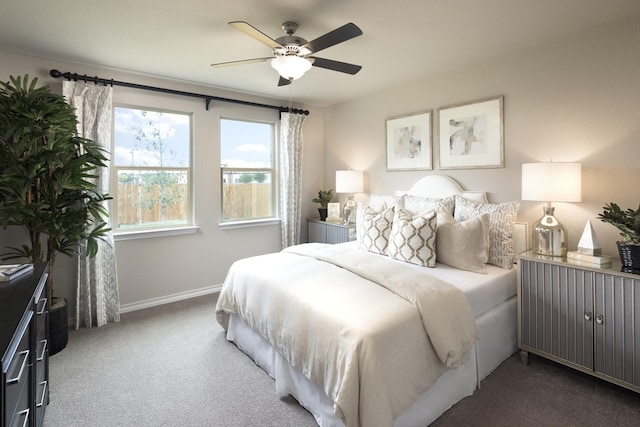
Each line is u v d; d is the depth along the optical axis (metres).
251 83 3.80
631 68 2.33
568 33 2.58
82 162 2.58
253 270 2.51
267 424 1.85
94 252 2.78
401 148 3.93
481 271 2.52
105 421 1.87
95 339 2.85
